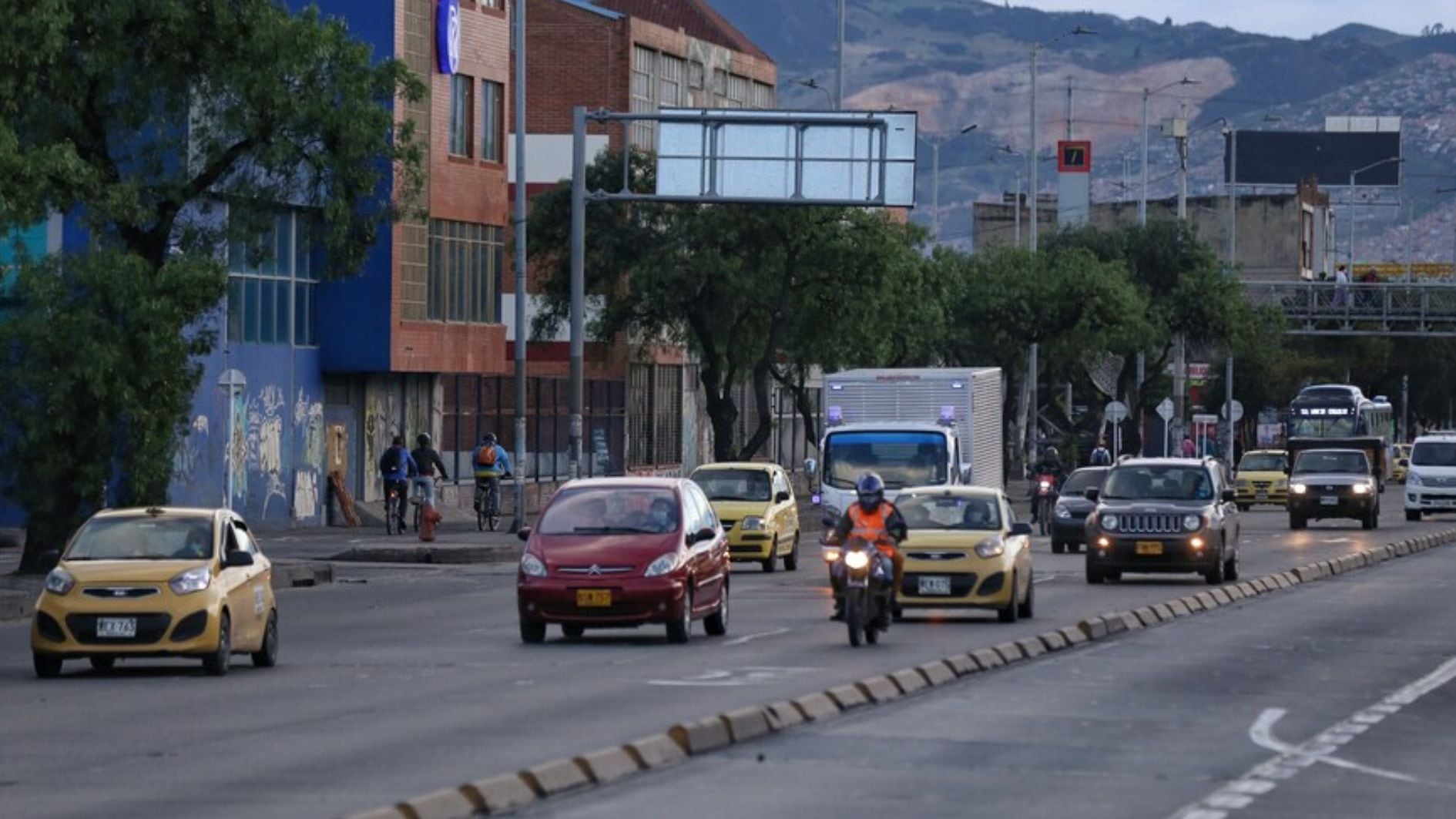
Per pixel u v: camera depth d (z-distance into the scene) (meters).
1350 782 31.06
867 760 32.41
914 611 66.62
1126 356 197.12
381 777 30.61
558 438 144.62
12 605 65.19
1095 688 43.81
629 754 31.50
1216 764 32.56
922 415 102.25
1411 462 145.88
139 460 73.75
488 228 127.06
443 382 128.88
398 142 80.19
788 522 90.75
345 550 93.25
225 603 47.53
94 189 72.38
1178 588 77.75
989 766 31.95
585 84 166.62
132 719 38.62
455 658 51.09
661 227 131.88
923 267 148.12
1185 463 81.81
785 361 148.25
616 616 54.09
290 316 113.31
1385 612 67.62
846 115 93.94
